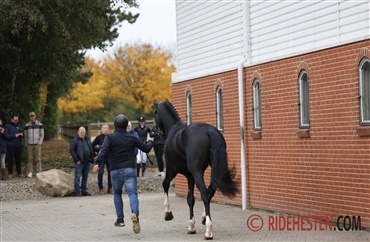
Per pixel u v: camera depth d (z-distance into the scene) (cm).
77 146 2197
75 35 2778
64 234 1367
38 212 1767
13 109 3009
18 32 2639
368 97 1277
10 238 1336
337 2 1376
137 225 1283
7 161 2820
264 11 1647
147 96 7031
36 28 2814
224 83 1811
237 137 1755
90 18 2748
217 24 1859
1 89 2986
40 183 2189
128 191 1308
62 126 6694
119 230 1395
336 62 1356
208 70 1916
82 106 7256
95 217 1623
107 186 2373
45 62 3072
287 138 1539
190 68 2022
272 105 1598
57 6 2706
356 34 1323
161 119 1391
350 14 1339
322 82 1402
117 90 7169
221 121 1856
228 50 1808
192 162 1230
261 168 1653
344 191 1340
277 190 1586
